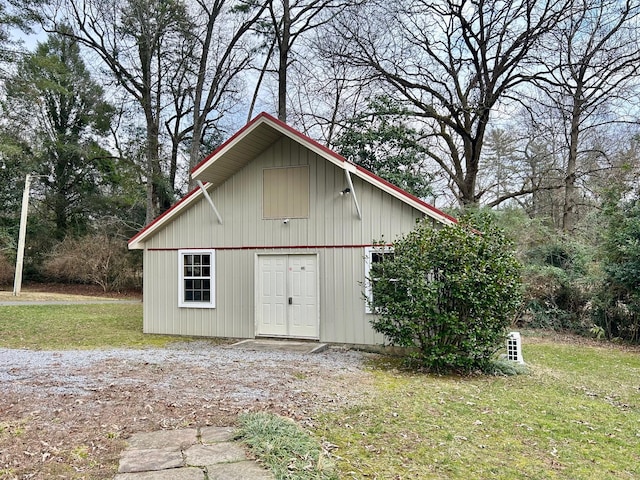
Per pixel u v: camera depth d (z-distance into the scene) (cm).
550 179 2184
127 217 2689
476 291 738
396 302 779
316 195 1041
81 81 2755
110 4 2191
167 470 352
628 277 1163
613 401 640
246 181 1103
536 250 1513
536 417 544
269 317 1073
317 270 1033
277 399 558
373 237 987
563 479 379
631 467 409
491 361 805
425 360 768
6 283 2503
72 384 607
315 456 390
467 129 2069
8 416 476
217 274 1119
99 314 1558
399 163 1956
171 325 1152
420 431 476
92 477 349
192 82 2561
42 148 2591
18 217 2608
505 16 1858
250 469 354
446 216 902
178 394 564
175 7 2247
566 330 1346
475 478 374
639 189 1273
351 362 834
